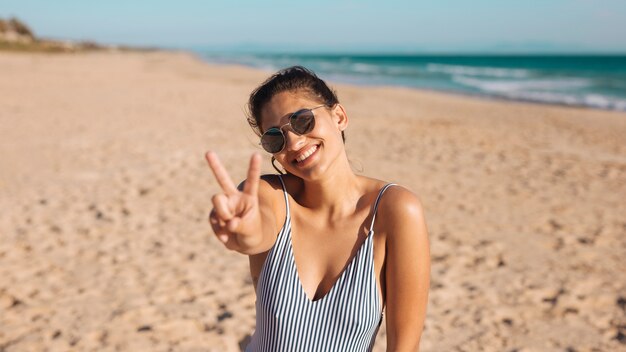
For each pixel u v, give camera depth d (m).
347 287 1.51
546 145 12.67
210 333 3.96
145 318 4.18
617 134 14.80
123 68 38.94
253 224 1.29
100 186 8.02
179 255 5.51
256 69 49.66
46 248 5.61
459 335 4.05
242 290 4.71
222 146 11.05
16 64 35.34
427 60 112.75
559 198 8.05
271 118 1.56
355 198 1.60
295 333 1.52
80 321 4.12
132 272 5.08
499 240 6.16
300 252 1.58
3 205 6.99
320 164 1.52
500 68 68.00
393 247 1.52
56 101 17.23
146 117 14.62
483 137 13.38
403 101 21.95
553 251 5.89
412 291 1.53
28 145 10.67
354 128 13.89
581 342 4.01
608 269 5.41
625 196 8.27
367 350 1.57
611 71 58.81
